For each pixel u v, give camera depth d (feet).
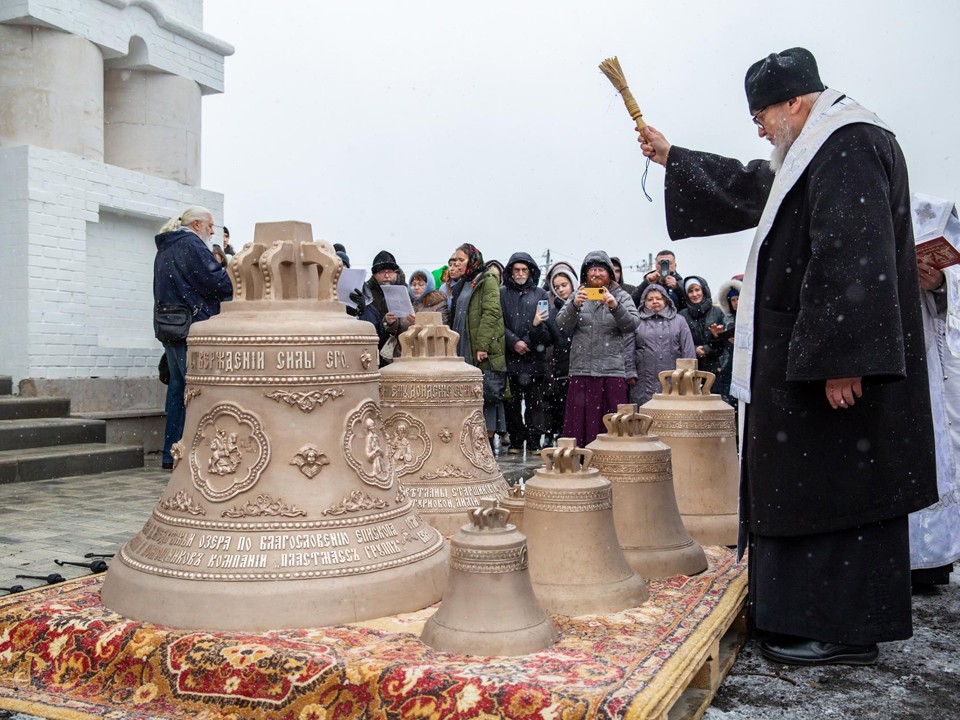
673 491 13.69
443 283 34.42
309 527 10.75
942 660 11.69
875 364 10.29
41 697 9.73
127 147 30.78
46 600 11.35
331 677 8.90
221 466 10.87
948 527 14.65
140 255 30.58
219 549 10.55
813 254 10.87
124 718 9.23
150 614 10.36
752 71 12.54
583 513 11.43
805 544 11.44
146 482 22.39
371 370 11.82
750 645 12.43
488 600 9.59
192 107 32.01
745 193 13.55
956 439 15.75
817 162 11.25
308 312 11.31
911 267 11.60
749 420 11.95
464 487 15.57
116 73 30.68
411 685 8.63
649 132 14.12
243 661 9.27
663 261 31.40
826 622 11.32
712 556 14.56
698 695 10.05
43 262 26.48
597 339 23.97
